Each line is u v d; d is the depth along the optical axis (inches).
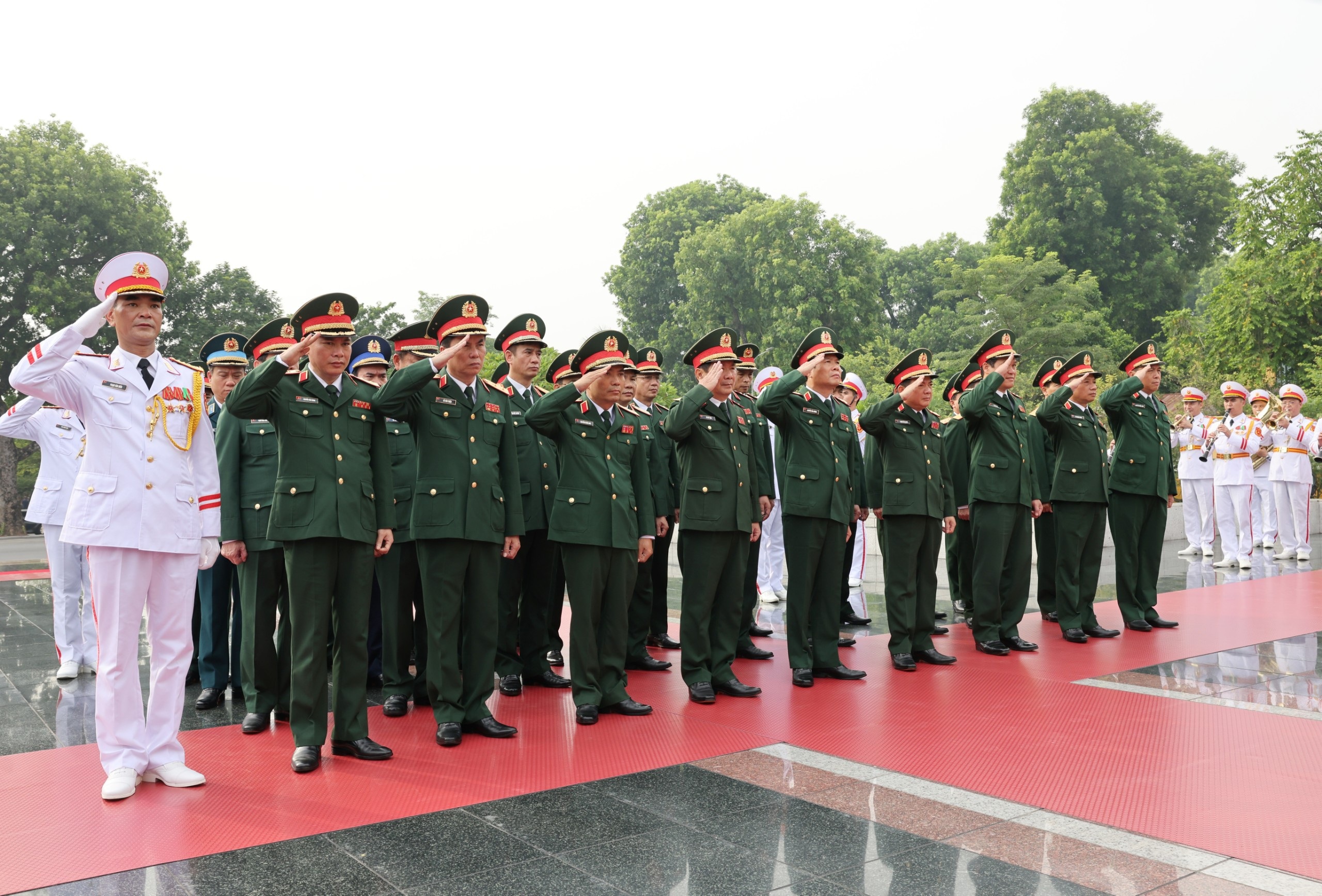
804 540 239.5
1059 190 1513.3
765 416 239.8
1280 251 870.4
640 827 140.3
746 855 129.6
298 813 147.8
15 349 1029.8
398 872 124.6
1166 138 1590.8
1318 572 435.5
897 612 254.7
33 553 768.3
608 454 213.5
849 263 1515.7
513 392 249.0
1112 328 1417.3
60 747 188.7
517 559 239.1
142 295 163.9
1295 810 146.0
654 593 297.4
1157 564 306.5
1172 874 122.8
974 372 290.5
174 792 159.5
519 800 152.6
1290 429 493.4
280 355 176.1
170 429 166.6
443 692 190.4
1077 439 291.7
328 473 178.1
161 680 165.5
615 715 209.3
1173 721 197.0
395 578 221.5
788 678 246.5
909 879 121.3
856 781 161.2
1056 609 327.9
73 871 125.8
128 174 1071.6
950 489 267.6
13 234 968.9
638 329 1800.0
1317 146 876.6
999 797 152.6
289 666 209.6
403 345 252.8
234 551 200.5
